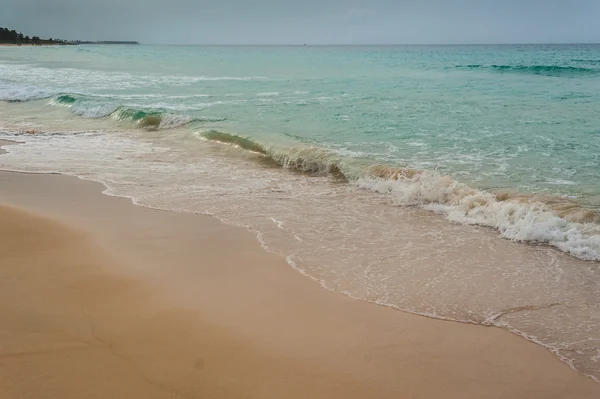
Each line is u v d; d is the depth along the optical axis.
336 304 4.74
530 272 5.59
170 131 14.92
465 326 4.39
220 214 7.61
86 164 10.84
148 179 9.71
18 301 4.49
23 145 12.68
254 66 46.03
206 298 4.75
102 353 3.69
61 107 19.06
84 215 7.36
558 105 18.53
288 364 3.68
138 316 4.31
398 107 18.39
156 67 44.22
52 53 78.81
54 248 5.95
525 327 4.39
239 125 14.84
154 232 6.70
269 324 4.30
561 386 3.54
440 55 72.25
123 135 14.39
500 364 3.80
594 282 5.33
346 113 17.05
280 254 6.03
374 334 4.20
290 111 17.56
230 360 3.69
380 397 3.34
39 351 3.66
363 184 9.36
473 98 20.95
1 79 30.31
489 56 64.62
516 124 14.68
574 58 54.25
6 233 6.42
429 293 5.04
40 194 8.52
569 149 11.43
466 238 6.69
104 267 5.41
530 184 8.80
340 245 6.39
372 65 47.12
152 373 3.46
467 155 11.01
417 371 3.66
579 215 7.08
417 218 7.56
